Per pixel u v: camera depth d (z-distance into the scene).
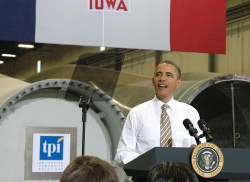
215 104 10.59
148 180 3.48
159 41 9.39
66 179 3.08
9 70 14.02
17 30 8.66
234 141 10.14
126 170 4.79
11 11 8.65
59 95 8.80
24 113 8.53
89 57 12.29
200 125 5.19
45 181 8.55
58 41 8.85
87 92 8.70
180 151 4.40
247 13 14.19
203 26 9.69
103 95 8.81
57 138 8.71
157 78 6.61
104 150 9.16
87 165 3.13
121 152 6.47
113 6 9.16
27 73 14.41
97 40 9.04
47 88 8.52
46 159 8.59
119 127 8.95
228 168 4.47
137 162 4.59
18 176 8.40
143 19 9.32
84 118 7.77
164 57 15.90
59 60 14.78
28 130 8.52
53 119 8.73
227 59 14.92
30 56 14.55
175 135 6.59
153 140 6.55
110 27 9.14
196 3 9.66
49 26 8.82
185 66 15.75
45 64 14.73
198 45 9.64
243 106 10.52
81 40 8.96
